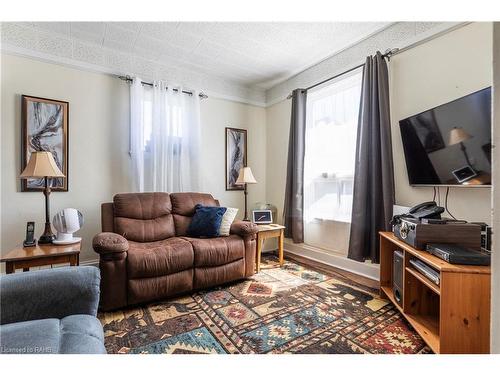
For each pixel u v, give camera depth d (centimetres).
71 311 110
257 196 404
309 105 331
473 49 192
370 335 162
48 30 253
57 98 260
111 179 289
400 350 146
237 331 166
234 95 379
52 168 207
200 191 334
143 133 300
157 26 248
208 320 179
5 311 102
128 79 294
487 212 184
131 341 155
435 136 197
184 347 149
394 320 180
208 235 262
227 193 376
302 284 245
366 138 250
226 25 246
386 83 242
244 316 185
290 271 284
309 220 327
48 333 92
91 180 278
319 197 316
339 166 292
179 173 320
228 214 275
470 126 173
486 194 185
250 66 332
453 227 160
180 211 283
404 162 236
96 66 279
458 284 131
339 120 293
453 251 142
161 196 278
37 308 105
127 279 193
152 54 301
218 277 233
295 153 335
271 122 402
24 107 243
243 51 296
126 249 194
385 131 236
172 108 316
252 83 385
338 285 242
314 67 327
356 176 257
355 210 256
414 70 228
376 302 207
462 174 181
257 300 211
